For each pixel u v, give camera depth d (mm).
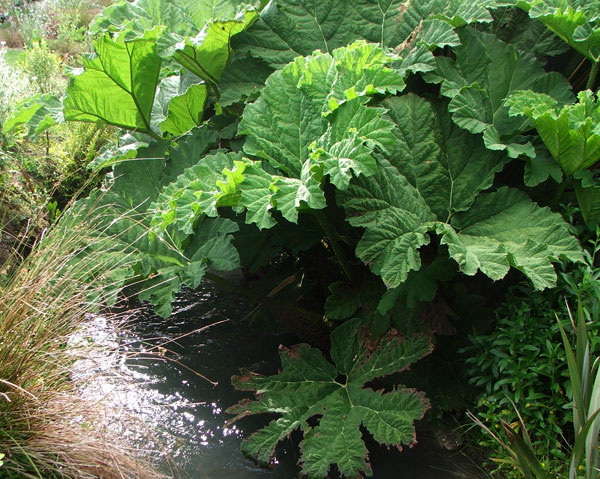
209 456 3369
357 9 3947
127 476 3064
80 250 3625
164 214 3473
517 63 3758
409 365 3400
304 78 3635
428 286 3451
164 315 3510
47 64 6340
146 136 4566
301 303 4234
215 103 4355
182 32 4246
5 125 4250
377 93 3576
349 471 3117
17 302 3062
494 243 3350
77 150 5352
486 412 3422
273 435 3273
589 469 2840
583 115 3342
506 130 3664
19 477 2904
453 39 3633
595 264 3469
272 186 3322
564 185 3557
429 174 3564
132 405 3633
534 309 3371
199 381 3854
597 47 3598
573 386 2891
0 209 4449
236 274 4941
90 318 3488
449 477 3254
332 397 3367
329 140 3488
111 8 4445
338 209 3820
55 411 3020
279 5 3951
